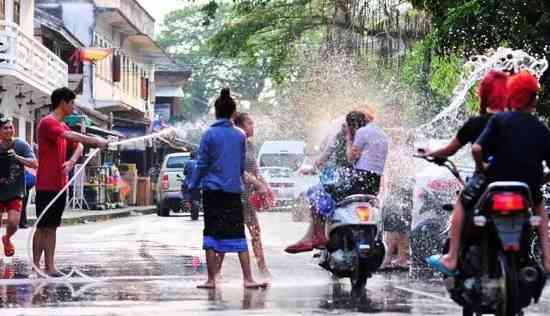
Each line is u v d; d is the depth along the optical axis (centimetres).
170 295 2228
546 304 2075
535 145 1634
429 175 2775
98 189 8256
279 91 8256
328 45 7162
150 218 7400
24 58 7281
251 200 2606
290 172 6994
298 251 2455
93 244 4094
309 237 2459
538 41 3262
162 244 4106
